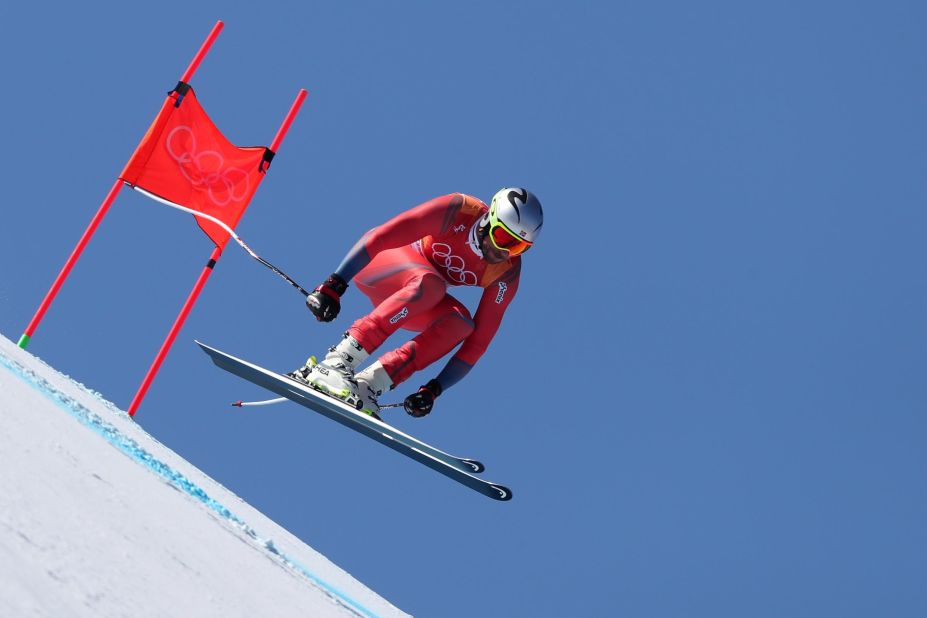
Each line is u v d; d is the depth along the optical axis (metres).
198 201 31.89
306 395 23.02
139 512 10.84
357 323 23.86
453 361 25.55
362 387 23.84
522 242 24.27
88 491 10.08
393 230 23.97
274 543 20.08
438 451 22.97
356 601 20.95
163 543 10.10
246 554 14.15
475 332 25.58
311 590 15.24
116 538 8.91
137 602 7.47
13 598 5.96
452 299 25.34
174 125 31.28
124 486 11.91
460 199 24.47
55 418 13.77
